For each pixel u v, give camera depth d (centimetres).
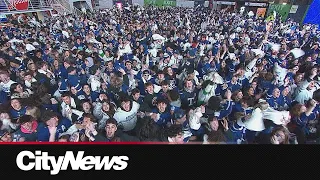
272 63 721
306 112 402
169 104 392
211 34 1081
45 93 453
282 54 731
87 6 2500
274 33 1350
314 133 390
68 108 387
